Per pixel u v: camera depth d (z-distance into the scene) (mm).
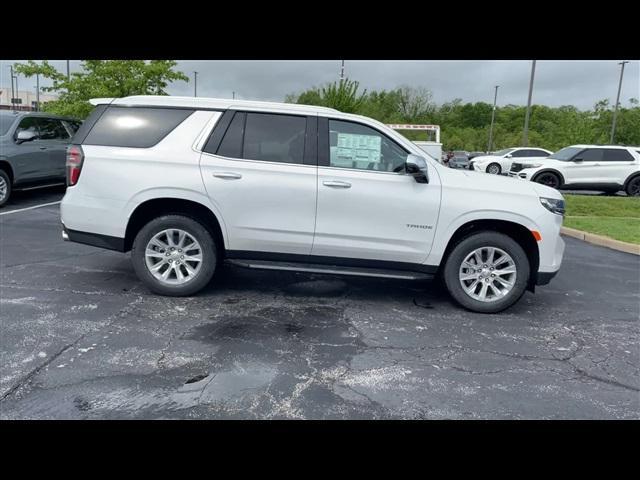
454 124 75938
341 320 4316
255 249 4648
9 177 9523
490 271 4629
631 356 3801
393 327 4211
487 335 4129
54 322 3961
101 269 5520
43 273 5289
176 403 2852
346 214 4516
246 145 4570
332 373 3307
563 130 43031
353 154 4578
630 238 8570
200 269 4672
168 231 4637
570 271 6590
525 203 4520
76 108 14758
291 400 2938
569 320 4590
